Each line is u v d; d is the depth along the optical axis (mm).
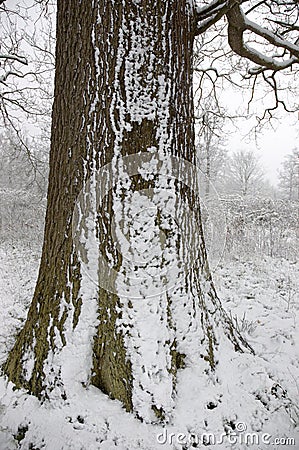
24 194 15828
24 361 3061
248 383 3074
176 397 2834
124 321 2844
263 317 5266
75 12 3012
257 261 9164
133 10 2871
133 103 2879
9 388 3008
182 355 3023
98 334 2908
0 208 14859
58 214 3127
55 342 2934
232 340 3428
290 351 4055
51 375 2865
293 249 10594
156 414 2695
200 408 2789
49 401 2805
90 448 2504
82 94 2932
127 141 2875
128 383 2764
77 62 2980
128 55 2865
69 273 2980
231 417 2791
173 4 3061
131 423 2648
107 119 2867
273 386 3105
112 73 2854
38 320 3107
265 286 6988
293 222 11695
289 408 2947
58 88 3211
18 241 12281
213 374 3027
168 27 3014
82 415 2688
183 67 3156
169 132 3002
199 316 3156
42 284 3197
